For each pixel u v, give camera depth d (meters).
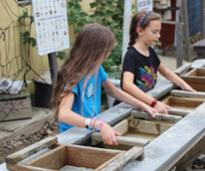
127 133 2.25
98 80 2.35
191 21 7.34
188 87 2.71
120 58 5.15
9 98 4.55
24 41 5.02
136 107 2.34
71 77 2.03
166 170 1.70
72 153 1.79
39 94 4.95
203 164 3.17
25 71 5.14
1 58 4.90
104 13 5.49
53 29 3.88
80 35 2.05
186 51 6.69
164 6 7.29
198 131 1.93
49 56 4.05
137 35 2.85
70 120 1.97
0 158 3.92
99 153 1.74
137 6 4.36
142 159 1.67
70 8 5.24
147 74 2.83
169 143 1.81
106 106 4.35
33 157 1.72
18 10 5.00
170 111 2.28
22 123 4.53
